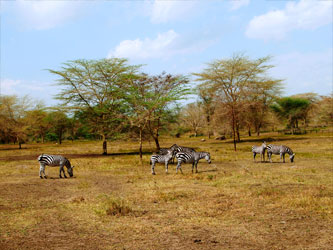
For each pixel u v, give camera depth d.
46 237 6.34
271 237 6.14
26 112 55.56
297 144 36.12
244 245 5.72
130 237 6.27
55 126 65.19
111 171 17.72
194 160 15.94
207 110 66.50
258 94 48.53
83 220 7.54
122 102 29.55
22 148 51.09
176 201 9.45
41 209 8.69
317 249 5.46
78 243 5.97
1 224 7.23
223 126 50.16
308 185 11.62
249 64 45.41
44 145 61.00
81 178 14.95
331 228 6.59
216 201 9.29
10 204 9.34
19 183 13.34
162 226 6.96
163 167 19.23
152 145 47.97
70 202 9.50
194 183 12.67
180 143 51.44
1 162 24.28
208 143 49.16
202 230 6.63
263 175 14.40
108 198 9.89
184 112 74.50
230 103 41.91
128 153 33.75
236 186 11.76
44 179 14.61
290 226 6.80
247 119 54.25
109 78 32.34
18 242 6.05
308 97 67.69
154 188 11.65
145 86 27.47
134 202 9.42
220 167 18.56
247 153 28.58
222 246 5.68
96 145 54.53
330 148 29.45
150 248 5.64
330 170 15.77
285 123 80.81
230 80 45.50
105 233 6.55
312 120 80.25
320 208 8.18
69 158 27.80
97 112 32.28
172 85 28.41
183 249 5.56
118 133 30.98
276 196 9.69
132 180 13.95
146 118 25.06
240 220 7.32
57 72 31.20
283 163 19.75
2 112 51.34
